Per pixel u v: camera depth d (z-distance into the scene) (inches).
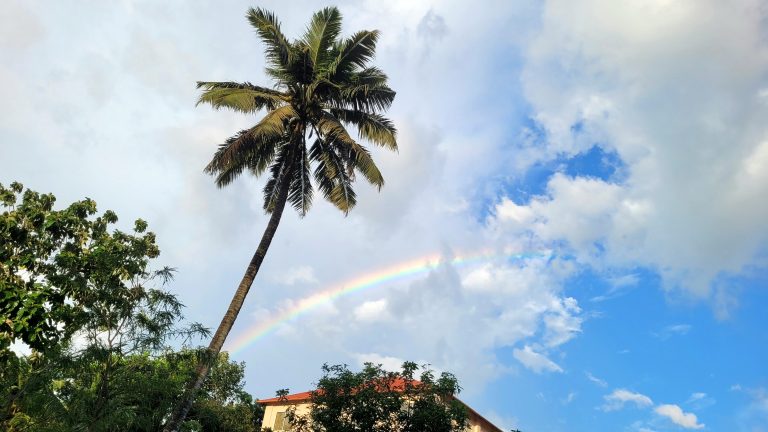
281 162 1010.1
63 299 749.9
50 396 742.5
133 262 821.2
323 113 938.7
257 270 869.8
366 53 978.7
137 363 814.5
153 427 821.2
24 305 534.9
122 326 803.4
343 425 911.0
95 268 808.9
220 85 938.7
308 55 951.0
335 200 1006.4
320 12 987.9
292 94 978.1
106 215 884.0
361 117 978.7
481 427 1441.9
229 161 862.5
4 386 734.5
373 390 943.7
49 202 868.0
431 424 895.7
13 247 771.4
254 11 941.2
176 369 850.1
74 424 737.0
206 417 1380.4
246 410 1568.7
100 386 776.9
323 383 960.3
